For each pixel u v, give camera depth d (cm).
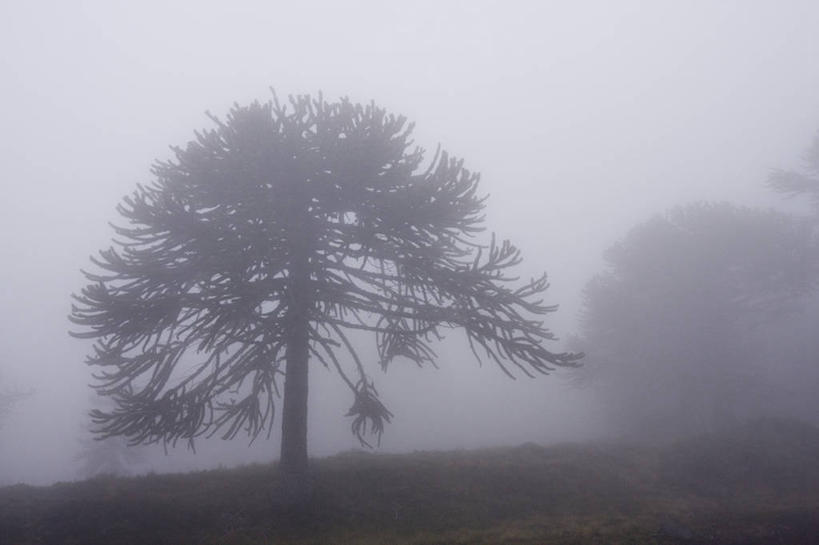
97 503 1152
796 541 983
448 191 1181
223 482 1310
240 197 1208
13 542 1006
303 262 1276
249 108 1200
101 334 1078
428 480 1336
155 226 1112
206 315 1107
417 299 1346
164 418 1084
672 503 1344
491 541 1027
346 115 1264
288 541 1052
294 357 1277
